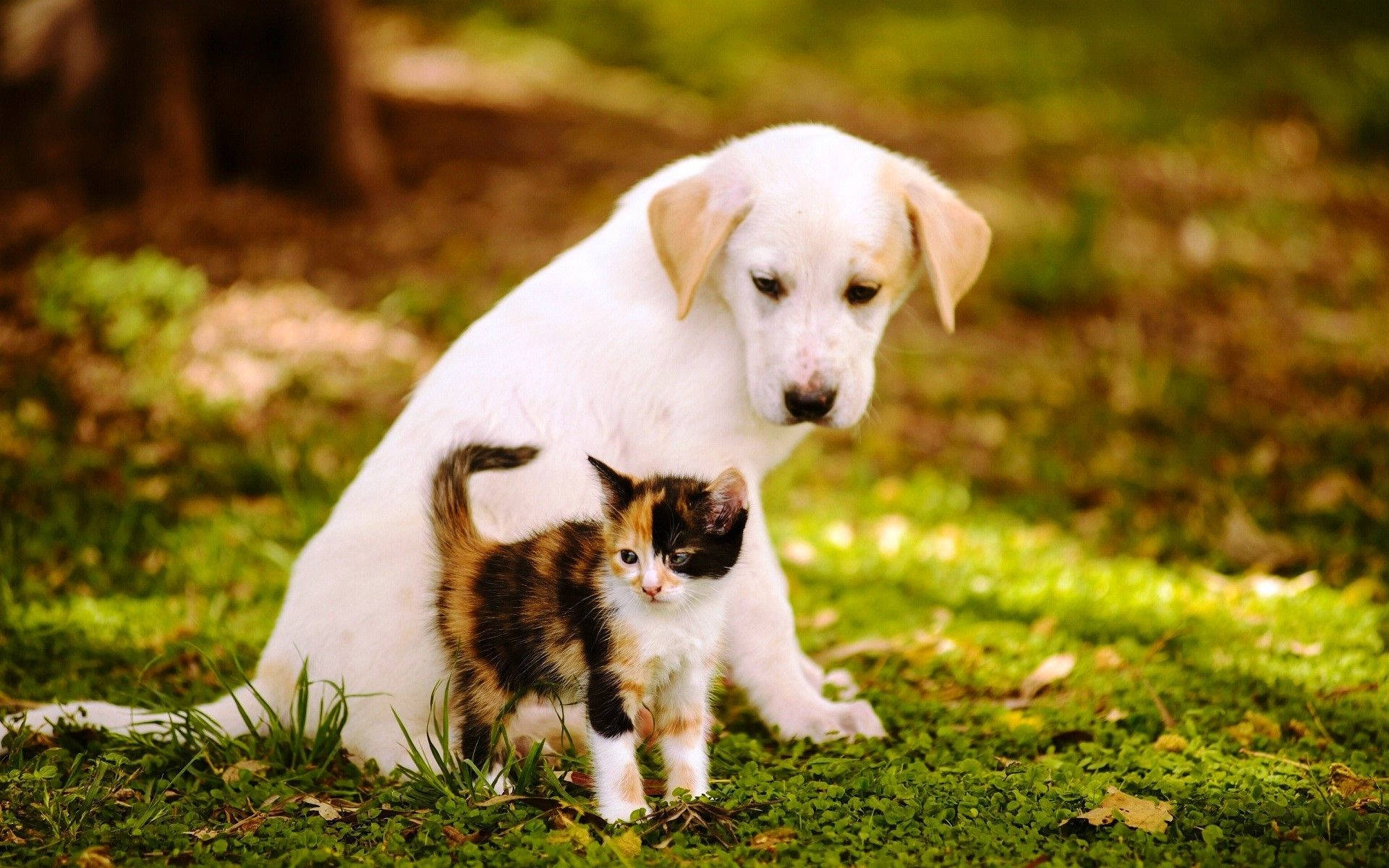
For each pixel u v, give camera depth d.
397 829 4.68
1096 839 4.71
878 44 26.41
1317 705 6.30
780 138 5.97
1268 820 4.74
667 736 5.00
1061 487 10.09
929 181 6.11
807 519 9.46
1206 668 6.79
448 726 5.25
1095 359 12.69
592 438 5.84
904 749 5.68
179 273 12.30
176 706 5.85
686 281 5.69
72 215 14.00
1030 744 5.80
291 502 8.98
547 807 4.86
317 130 14.95
